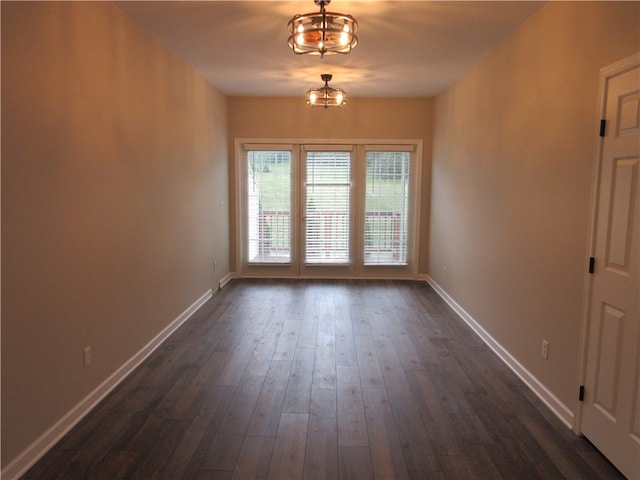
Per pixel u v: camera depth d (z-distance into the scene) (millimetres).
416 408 2840
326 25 2609
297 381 3217
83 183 2650
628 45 2133
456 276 5039
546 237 2922
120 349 3182
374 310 5051
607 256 2287
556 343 2783
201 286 5164
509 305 3516
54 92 2359
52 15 2340
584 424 2488
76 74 2564
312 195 6469
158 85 3789
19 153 2102
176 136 4246
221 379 3234
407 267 6555
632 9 2104
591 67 2436
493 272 3869
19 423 2141
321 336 4180
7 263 2039
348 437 2508
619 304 2191
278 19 3273
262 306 5168
